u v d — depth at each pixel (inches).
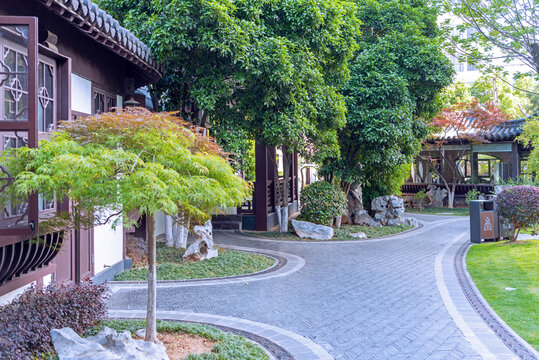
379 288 328.5
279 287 331.3
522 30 388.8
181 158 174.1
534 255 416.5
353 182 661.9
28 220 163.6
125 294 306.8
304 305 284.4
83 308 211.5
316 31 446.3
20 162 161.6
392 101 591.8
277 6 430.6
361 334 232.1
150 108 524.7
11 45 208.2
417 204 990.4
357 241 554.6
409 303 289.0
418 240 564.4
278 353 205.5
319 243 538.0
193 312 267.3
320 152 529.3
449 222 750.5
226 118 432.1
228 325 243.4
